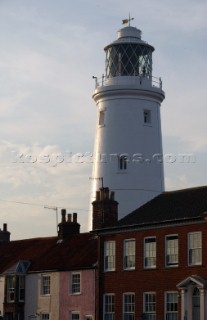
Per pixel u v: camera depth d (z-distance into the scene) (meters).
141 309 71.25
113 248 75.31
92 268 77.38
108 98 95.06
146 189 92.69
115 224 76.44
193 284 66.44
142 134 93.94
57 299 81.44
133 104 94.12
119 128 93.88
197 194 73.00
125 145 93.31
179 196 74.69
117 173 92.62
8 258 91.62
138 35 96.25
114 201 79.81
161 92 95.75
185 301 66.81
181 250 68.62
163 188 94.94
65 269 80.69
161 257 70.31
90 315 76.62
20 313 85.75
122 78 94.12
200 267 66.62
